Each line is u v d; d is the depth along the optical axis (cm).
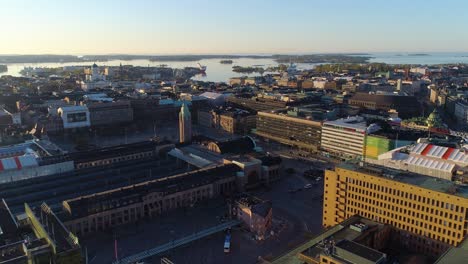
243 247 18975
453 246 14862
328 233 16300
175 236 19912
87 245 19012
